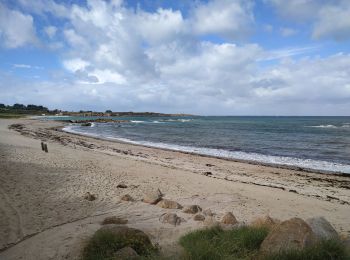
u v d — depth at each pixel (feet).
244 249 16.89
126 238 17.48
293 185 45.01
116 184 36.78
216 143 107.24
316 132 153.48
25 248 18.26
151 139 124.36
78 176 39.40
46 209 25.70
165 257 16.19
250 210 29.71
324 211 31.09
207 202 31.73
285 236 16.30
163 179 42.16
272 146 96.43
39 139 93.81
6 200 26.99
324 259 14.80
